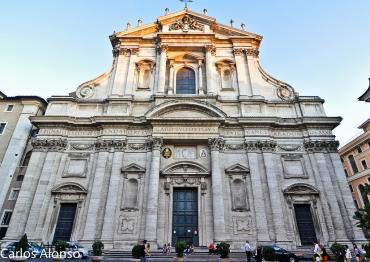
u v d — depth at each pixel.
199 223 25.39
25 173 27.92
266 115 30.42
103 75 33.34
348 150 43.66
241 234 24.78
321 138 28.67
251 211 25.69
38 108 34.06
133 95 31.50
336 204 25.69
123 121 29.02
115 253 22.64
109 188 26.20
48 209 25.72
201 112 29.53
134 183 27.05
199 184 26.92
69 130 29.41
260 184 26.64
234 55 34.38
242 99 31.00
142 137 29.05
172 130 28.62
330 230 24.81
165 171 27.14
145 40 35.09
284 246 23.88
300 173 27.53
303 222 25.75
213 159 27.28
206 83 32.06
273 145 28.47
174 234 25.62
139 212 25.58
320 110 30.58
